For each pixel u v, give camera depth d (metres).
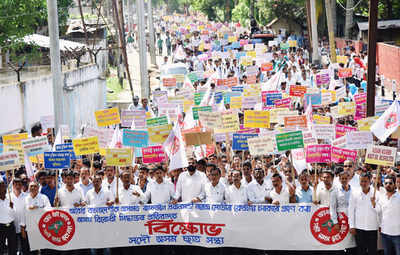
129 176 10.85
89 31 40.44
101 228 10.70
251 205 10.38
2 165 10.62
